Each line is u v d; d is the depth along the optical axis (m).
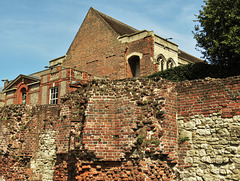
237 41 17.20
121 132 12.61
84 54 37.88
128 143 12.27
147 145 11.99
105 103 13.13
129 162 12.20
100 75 35.50
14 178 18.62
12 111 20.06
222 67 19.45
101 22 36.75
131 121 12.44
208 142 11.87
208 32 19.42
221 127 11.65
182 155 12.43
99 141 12.69
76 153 12.89
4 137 19.92
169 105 12.77
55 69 33.94
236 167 10.98
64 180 15.66
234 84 11.67
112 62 34.53
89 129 12.79
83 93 13.81
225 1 18.41
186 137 12.49
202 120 12.22
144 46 32.19
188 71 21.59
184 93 12.98
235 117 11.38
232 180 10.96
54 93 31.08
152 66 31.14
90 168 12.54
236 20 18.00
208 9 19.06
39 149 18.42
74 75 30.45
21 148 19.08
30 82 34.84
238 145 11.09
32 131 19.05
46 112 18.73
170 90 13.01
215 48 18.58
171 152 12.34
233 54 18.42
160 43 32.75
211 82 12.30
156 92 12.77
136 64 34.06
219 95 11.96
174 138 12.63
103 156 12.53
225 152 11.34
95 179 12.42
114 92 13.26
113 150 12.59
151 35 31.83
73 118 13.49
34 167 18.41
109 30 35.62
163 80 12.98
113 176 12.34
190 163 12.13
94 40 37.12
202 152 11.93
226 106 11.70
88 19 38.38
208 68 20.25
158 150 11.95
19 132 19.48
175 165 12.48
